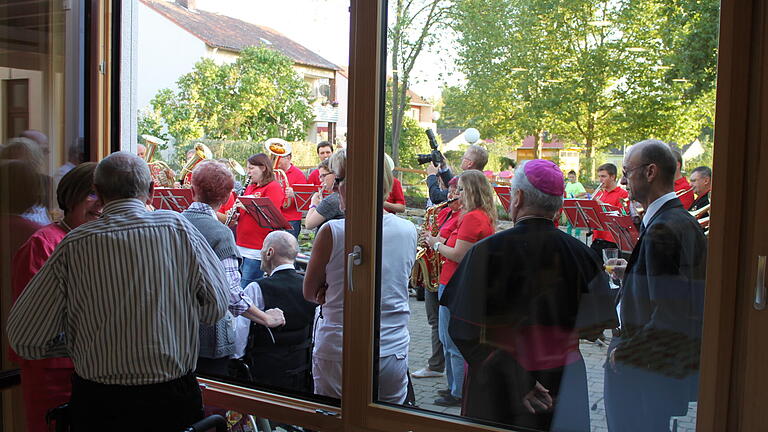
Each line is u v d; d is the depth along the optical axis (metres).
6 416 2.84
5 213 2.86
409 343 2.47
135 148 3.36
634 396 2.13
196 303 2.14
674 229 2.04
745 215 1.89
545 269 2.26
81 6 3.07
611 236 2.16
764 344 1.86
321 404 2.70
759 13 1.85
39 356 2.03
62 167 3.04
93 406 1.99
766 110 1.83
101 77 3.11
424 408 2.43
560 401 2.25
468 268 2.37
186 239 2.09
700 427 1.97
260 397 2.79
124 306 1.96
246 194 5.44
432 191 2.42
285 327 3.04
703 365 1.95
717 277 1.92
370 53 2.42
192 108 7.54
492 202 2.34
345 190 2.58
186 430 1.82
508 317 2.32
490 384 2.34
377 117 2.43
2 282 2.84
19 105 2.90
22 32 2.88
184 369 2.07
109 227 2.00
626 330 2.14
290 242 3.13
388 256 2.47
